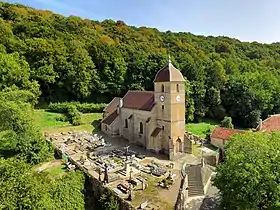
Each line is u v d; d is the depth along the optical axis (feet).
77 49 249.14
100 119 216.33
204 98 257.34
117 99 207.51
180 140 158.61
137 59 266.77
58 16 365.20
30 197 65.36
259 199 83.05
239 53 402.72
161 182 114.42
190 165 136.46
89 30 336.29
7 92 160.97
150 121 159.12
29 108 145.38
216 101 256.73
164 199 101.65
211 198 111.96
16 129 128.77
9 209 60.49
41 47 237.25
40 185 72.13
